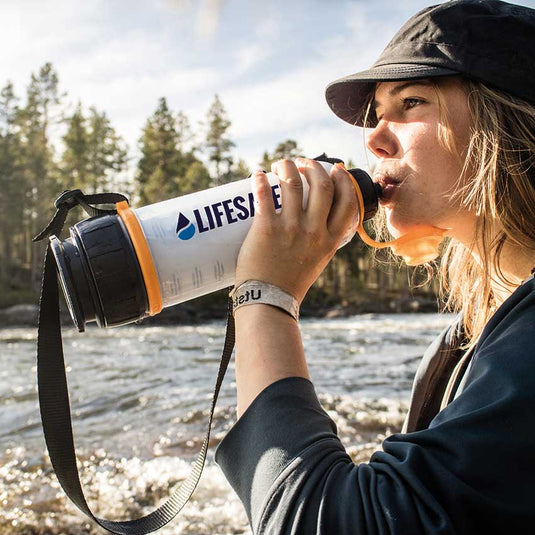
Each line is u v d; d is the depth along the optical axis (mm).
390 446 996
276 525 952
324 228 1255
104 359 14188
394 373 10242
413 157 1349
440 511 864
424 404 1687
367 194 1370
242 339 1167
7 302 52781
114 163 77875
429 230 1383
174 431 6188
